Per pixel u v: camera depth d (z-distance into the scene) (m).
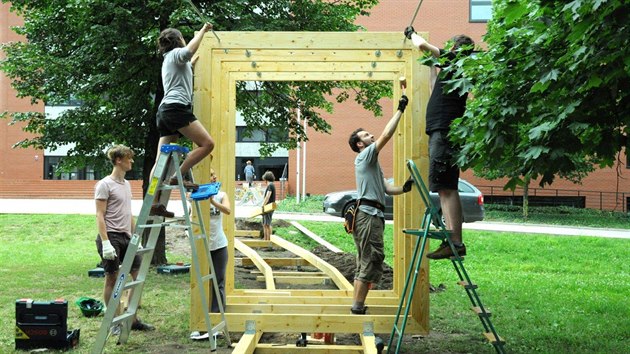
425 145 6.08
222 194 6.45
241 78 6.98
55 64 10.14
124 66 9.91
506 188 4.86
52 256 12.83
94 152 11.34
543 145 4.48
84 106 10.77
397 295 6.75
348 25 11.16
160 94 10.26
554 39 4.39
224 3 9.55
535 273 11.47
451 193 5.33
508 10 4.40
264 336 6.55
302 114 11.96
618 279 10.82
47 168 34.12
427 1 28.12
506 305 8.25
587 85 4.20
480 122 4.70
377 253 5.94
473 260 12.99
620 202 28.55
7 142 33.44
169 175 5.23
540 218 23.84
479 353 5.89
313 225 17.80
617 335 6.64
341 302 6.93
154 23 9.95
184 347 5.87
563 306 8.21
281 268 11.49
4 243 15.08
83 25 9.98
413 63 6.16
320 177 30.14
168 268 10.51
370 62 6.52
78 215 19.66
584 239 16.11
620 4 3.72
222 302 6.29
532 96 4.66
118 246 6.16
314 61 6.41
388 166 28.52
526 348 6.06
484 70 4.80
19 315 5.63
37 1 10.53
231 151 6.90
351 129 29.72
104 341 4.86
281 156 32.53
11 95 32.53
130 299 5.70
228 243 7.11
